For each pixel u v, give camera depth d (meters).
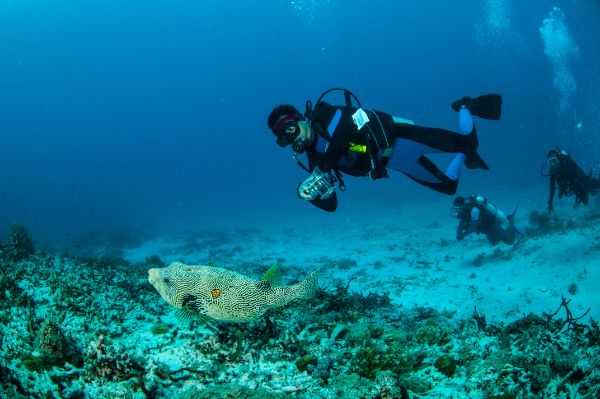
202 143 128.00
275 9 96.38
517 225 15.54
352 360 3.24
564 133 44.03
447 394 2.79
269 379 2.91
